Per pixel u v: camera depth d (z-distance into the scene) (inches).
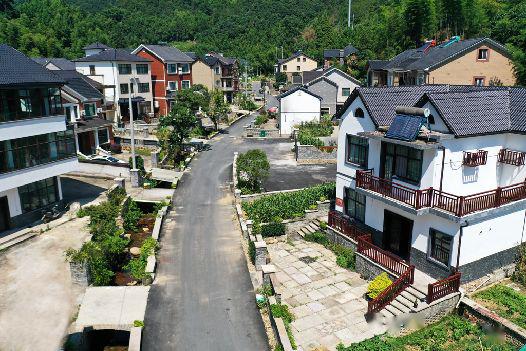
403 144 690.2
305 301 700.7
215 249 877.8
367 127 822.5
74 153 1051.9
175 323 639.1
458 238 665.0
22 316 617.9
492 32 2100.1
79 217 991.6
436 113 711.1
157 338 605.3
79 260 687.7
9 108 886.4
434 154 677.9
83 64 2222.0
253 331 624.4
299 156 1533.0
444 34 2527.1
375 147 805.9
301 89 1980.8
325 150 1530.5
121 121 2247.8
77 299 660.7
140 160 1379.2
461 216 644.1
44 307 639.8
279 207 987.9
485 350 580.7
